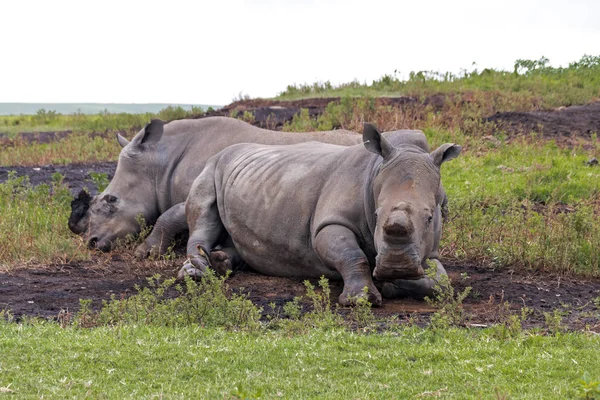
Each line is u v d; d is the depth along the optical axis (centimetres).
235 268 1645
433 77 4100
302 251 1500
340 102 3541
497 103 3334
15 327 1138
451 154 1326
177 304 1237
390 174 1304
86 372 961
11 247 1703
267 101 3947
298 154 1577
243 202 1595
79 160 3019
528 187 2164
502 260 1623
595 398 847
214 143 1869
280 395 887
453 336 1089
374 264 1434
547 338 1080
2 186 2156
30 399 870
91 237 1817
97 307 1327
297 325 1158
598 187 2175
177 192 1855
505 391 881
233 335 1124
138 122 4088
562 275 1569
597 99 3509
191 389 910
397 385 920
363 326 1178
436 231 1377
